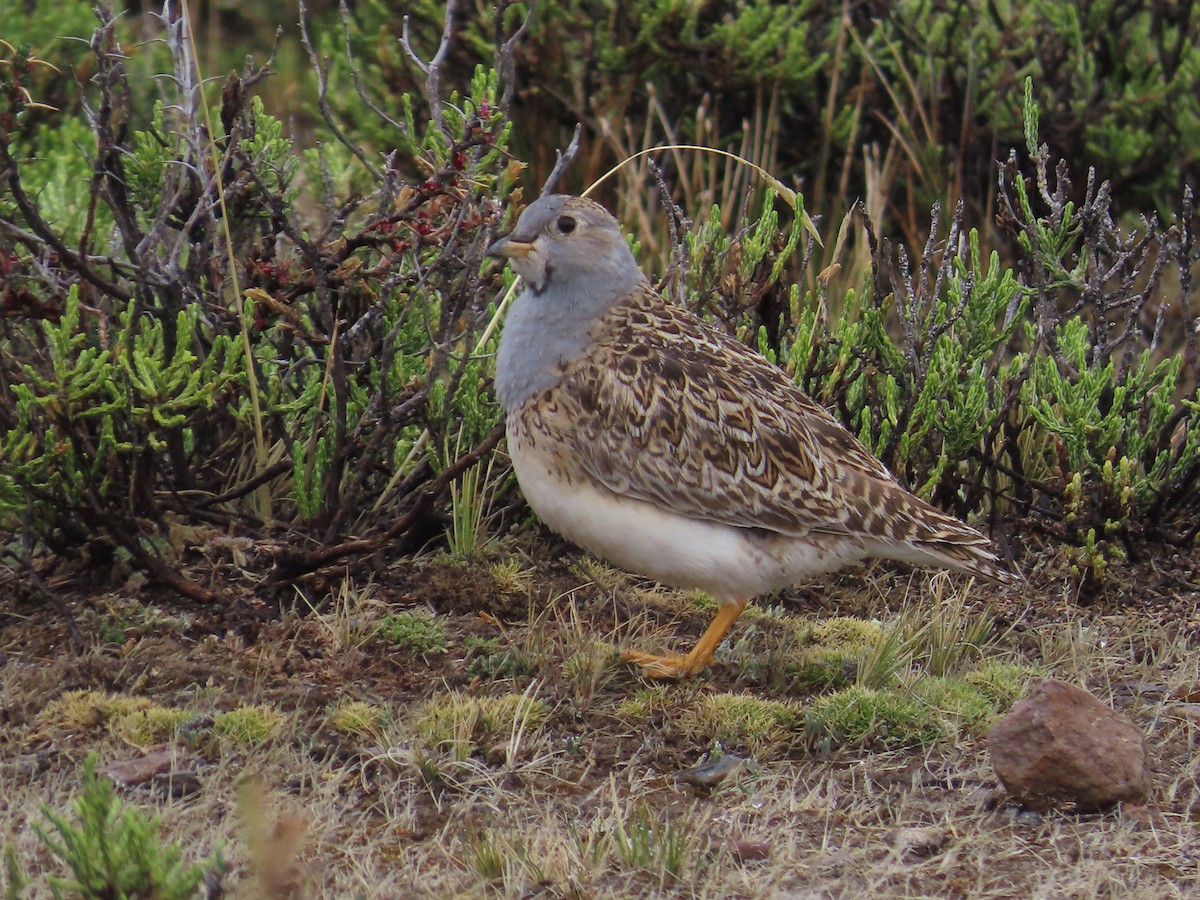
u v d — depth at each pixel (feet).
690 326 32.68
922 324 39.19
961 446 37.24
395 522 34.83
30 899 22.38
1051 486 38.63
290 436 36.47
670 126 55.01
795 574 31.73
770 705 29.60
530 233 31.01
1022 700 28.09
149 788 26.18
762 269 39.32
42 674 29.89
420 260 36.83
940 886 24.07
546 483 31.48
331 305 35.91
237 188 36.11
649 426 30.86
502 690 30.60
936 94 53.47
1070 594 35.73
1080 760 26.17
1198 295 51.65
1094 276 39.22
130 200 37.52
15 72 33.47
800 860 24.76
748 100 54.70
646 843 24.38
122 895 20.57
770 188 39.55
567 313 31.19
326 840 25.12
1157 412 37.86
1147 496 37.40
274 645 31.68
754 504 31.12
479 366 36.99
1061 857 24.80
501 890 23.70
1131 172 53.21
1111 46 54.29
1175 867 24.41
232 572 34.45
